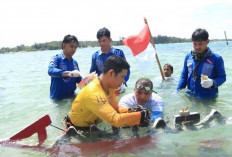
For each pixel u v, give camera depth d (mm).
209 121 3662
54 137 3436
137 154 2705
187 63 5273
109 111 3049
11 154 2916
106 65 3164
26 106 5355
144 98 4172
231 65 9562
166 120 3896
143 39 6348
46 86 7688
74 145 3082
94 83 3270
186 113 3664
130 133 3416
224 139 2975
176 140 3041
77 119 3512
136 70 9891
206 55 4906
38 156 2826
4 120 4496
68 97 5934
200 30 4723
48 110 4969
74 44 5684
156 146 2889
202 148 2744
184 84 5488
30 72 12328
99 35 5766
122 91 6039
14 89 7418
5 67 16750
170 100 5098
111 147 2943
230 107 4398
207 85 4645
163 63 12148
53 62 5621
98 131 3408
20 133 3359
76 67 6004
